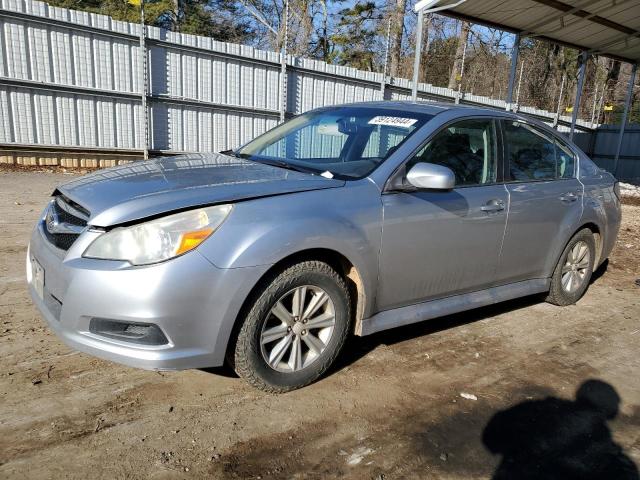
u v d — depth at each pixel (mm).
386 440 2754
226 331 2740
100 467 2389
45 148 11281
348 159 3602
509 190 4047
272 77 14000
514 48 12805
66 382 3033
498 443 2807
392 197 3336
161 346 2646
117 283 2566
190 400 2957
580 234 4785
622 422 3100
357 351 3701
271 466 2490
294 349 3045
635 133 21984
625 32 12891
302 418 2873
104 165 12094
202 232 2668
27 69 10797
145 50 11984
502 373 3570
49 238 2984
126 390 3006
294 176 3256
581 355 3943
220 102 13336
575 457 2744
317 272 3004
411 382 3344
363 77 15586
